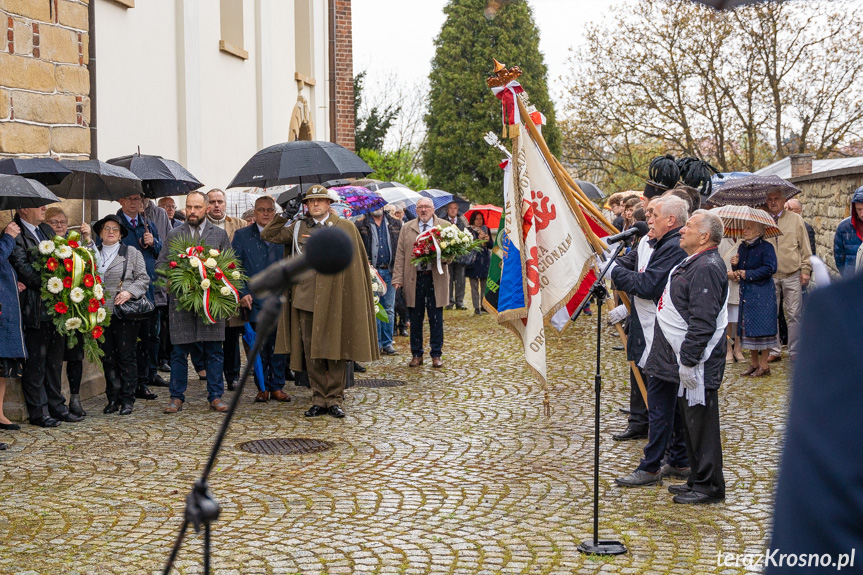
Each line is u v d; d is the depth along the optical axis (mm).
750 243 10375
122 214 9625
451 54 43656
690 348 5609
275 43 18203
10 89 8508
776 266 10297
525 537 5172
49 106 9109
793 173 25109
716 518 5492
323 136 22641
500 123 43656
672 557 4824
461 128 43969
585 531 5273
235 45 15852
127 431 7844
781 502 688
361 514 5586
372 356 8531
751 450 7152
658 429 6176
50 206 9039
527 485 6246
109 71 10609
